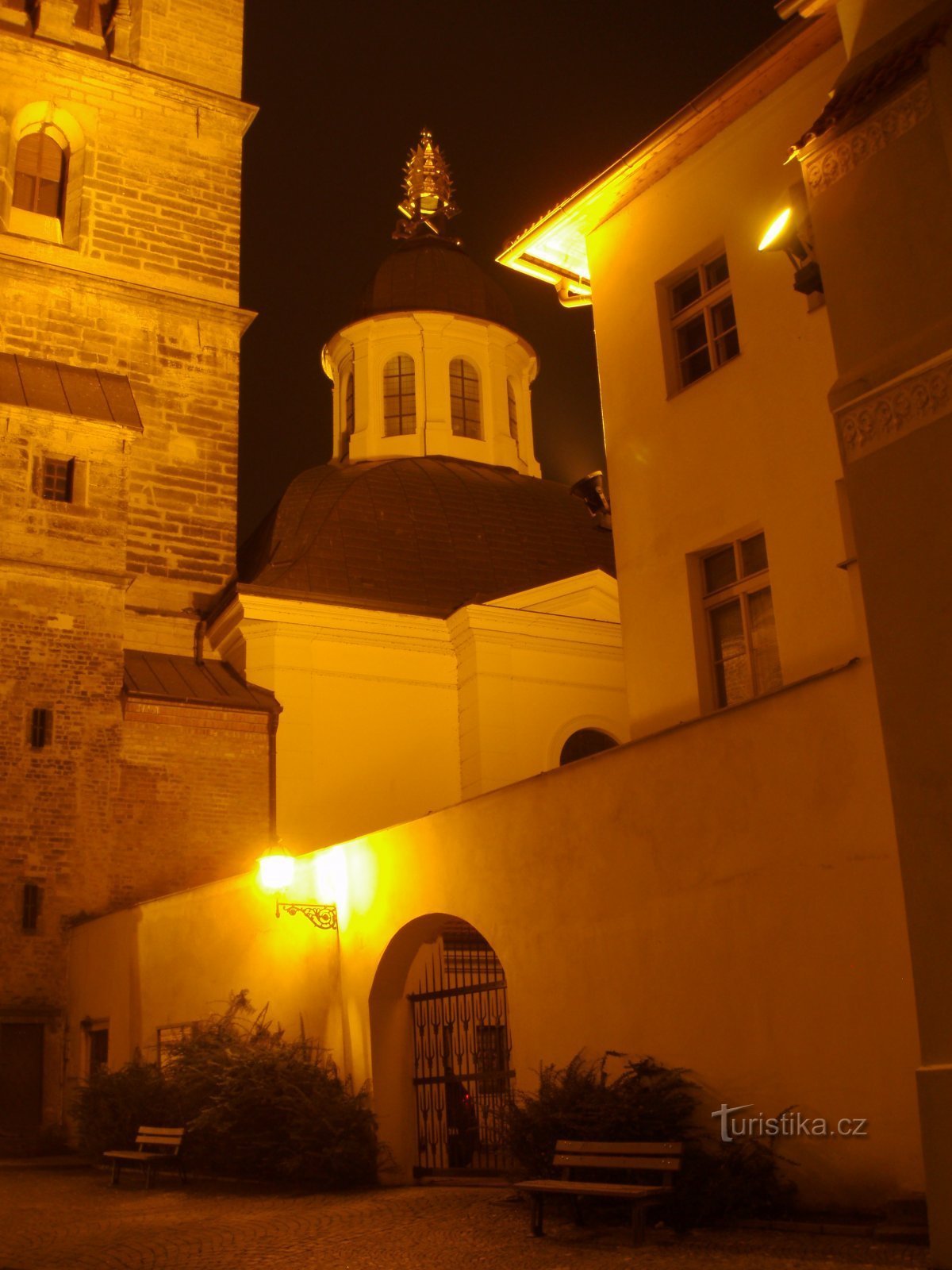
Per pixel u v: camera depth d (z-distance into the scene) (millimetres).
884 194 9641
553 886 11992
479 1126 13648
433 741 25812
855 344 9633
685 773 10836
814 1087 9328
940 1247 7676
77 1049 20594
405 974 14367
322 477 29641
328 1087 13781
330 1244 9625
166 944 18359
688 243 15547
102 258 27891
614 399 16188
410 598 26688
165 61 30266
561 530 29797
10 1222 11742
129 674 24250
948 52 9531
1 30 28125
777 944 9797
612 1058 11023
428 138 40969
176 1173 15344
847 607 12875
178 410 27656
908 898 8453
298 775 24375
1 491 23016
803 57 14227
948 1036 8062
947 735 8430
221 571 27219
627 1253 8500
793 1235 8695
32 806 21828
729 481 14445
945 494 8734
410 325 35875
